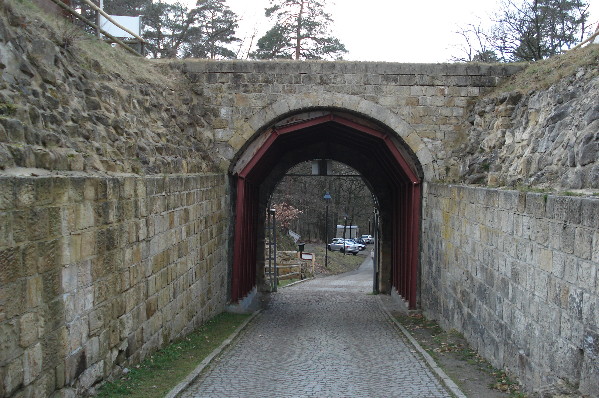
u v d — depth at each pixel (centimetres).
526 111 1291
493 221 974
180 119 1484
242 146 1656
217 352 1079
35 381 571
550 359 707
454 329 1285
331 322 1616
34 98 730
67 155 727
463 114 1648
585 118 928
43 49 823
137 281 891
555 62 1427
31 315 562
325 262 4200
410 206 1761
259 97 1662
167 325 1072
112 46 1326
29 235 557
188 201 1227
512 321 862
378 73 1650
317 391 835
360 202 5766
